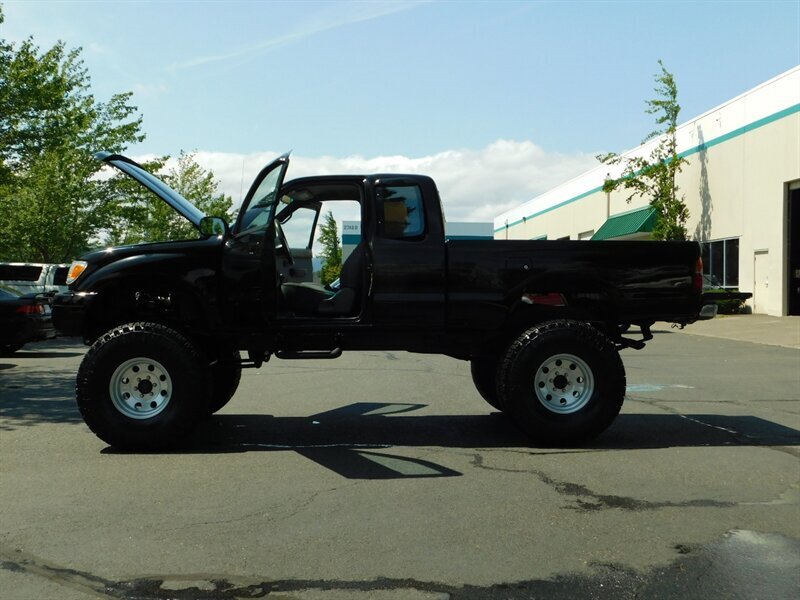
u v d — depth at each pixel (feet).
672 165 101.09
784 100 80.28
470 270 22.29
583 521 15.07
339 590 11.74
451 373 38.96
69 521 14.98
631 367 42.45
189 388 21.16
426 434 23.61
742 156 88.69
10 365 44.83
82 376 21.07
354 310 23.09
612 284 22.57
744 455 20.77
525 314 23.54
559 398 21.86
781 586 11.93
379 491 17.19
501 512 15.64
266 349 22.72
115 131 104.88
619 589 11.82
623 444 22.17
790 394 31.96
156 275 22.18
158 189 24.72
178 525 14.75
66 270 69.36
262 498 16.61
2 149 79.51
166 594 11.58
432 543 13.79
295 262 26.55
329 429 24.41
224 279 22.33
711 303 23.11
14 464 19.76
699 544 13.78
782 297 81.66
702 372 40.01
